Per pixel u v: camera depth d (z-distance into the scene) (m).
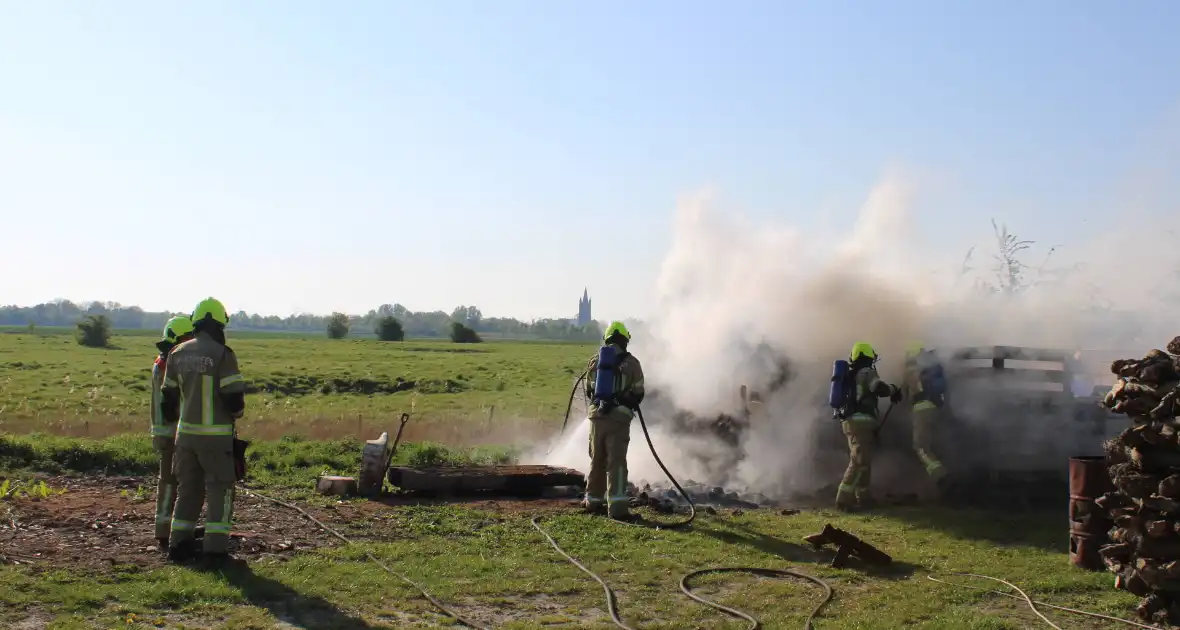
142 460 12.22
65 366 36.91
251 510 9.75
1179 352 6.34
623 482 9.93
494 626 6.16
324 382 32.28
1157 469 6.43
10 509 9.08
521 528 9.29
